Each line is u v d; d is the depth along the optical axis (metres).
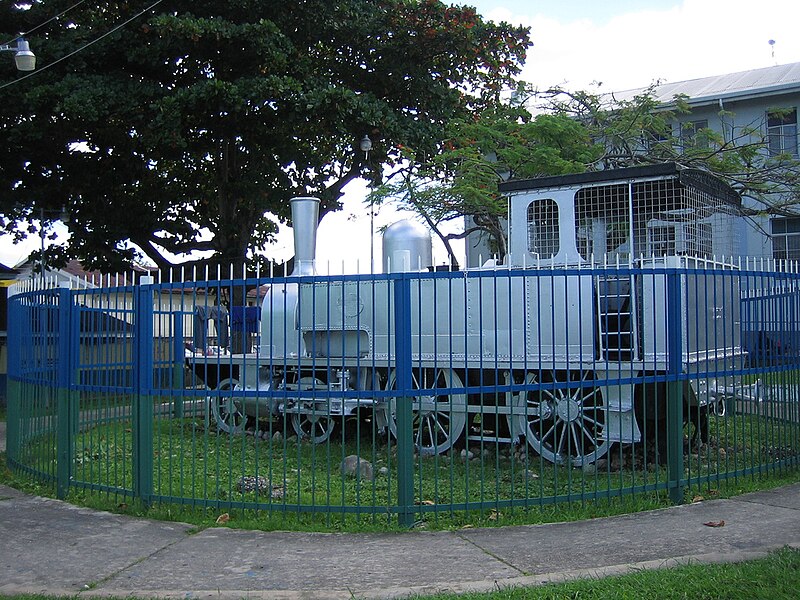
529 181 9.18
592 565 4.84
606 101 21.12
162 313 7.27
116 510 6.53
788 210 17.25
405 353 5.87
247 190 17.92
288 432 10.92
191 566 5.07
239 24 16.39
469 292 8.66
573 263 8.80
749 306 7.59
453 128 17.14
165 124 15.06
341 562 5.07
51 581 4.84
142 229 18.34
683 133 21.72
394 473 7.89
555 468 6.38
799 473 7.32
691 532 5.47
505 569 4.83
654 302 6.51
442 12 17.27
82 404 7.06
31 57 13.60
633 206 8.70
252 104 15.55
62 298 7.12
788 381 7.47
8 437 8.59
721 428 9.89
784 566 4.51
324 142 18.50
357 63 18.12
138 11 16.12
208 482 7.42
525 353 6.85
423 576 4.75
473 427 9.47
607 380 6.36
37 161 17.27
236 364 10.31
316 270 10.43
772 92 20.55
